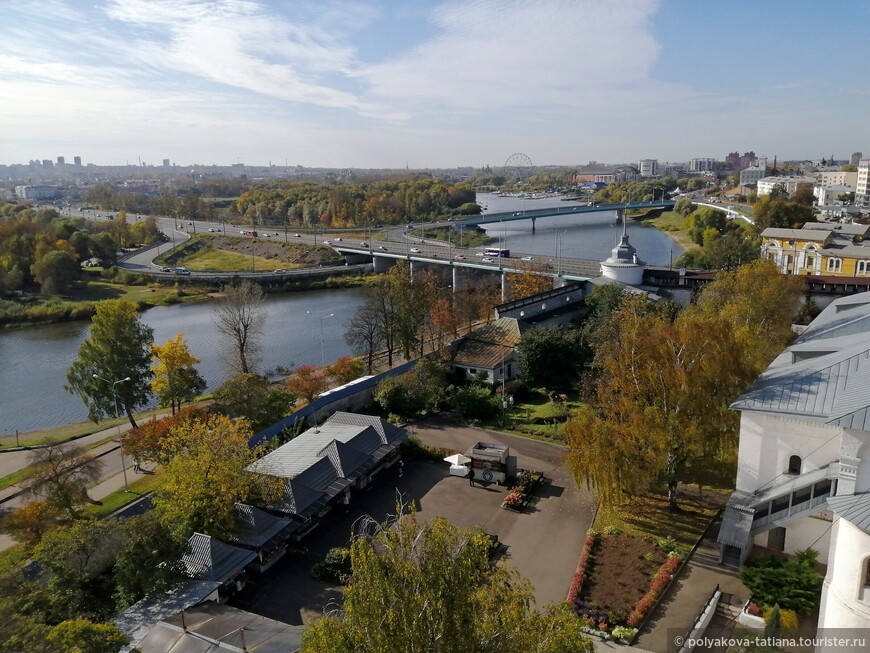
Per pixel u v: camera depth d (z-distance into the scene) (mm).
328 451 63250
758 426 49688
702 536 52531
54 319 162250
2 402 108000
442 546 24156
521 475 64375
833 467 45094
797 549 48344
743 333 68062
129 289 192375
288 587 49375
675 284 135500
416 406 82500
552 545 53625
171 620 40750
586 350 90062
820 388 48500
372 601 22531
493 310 135250
